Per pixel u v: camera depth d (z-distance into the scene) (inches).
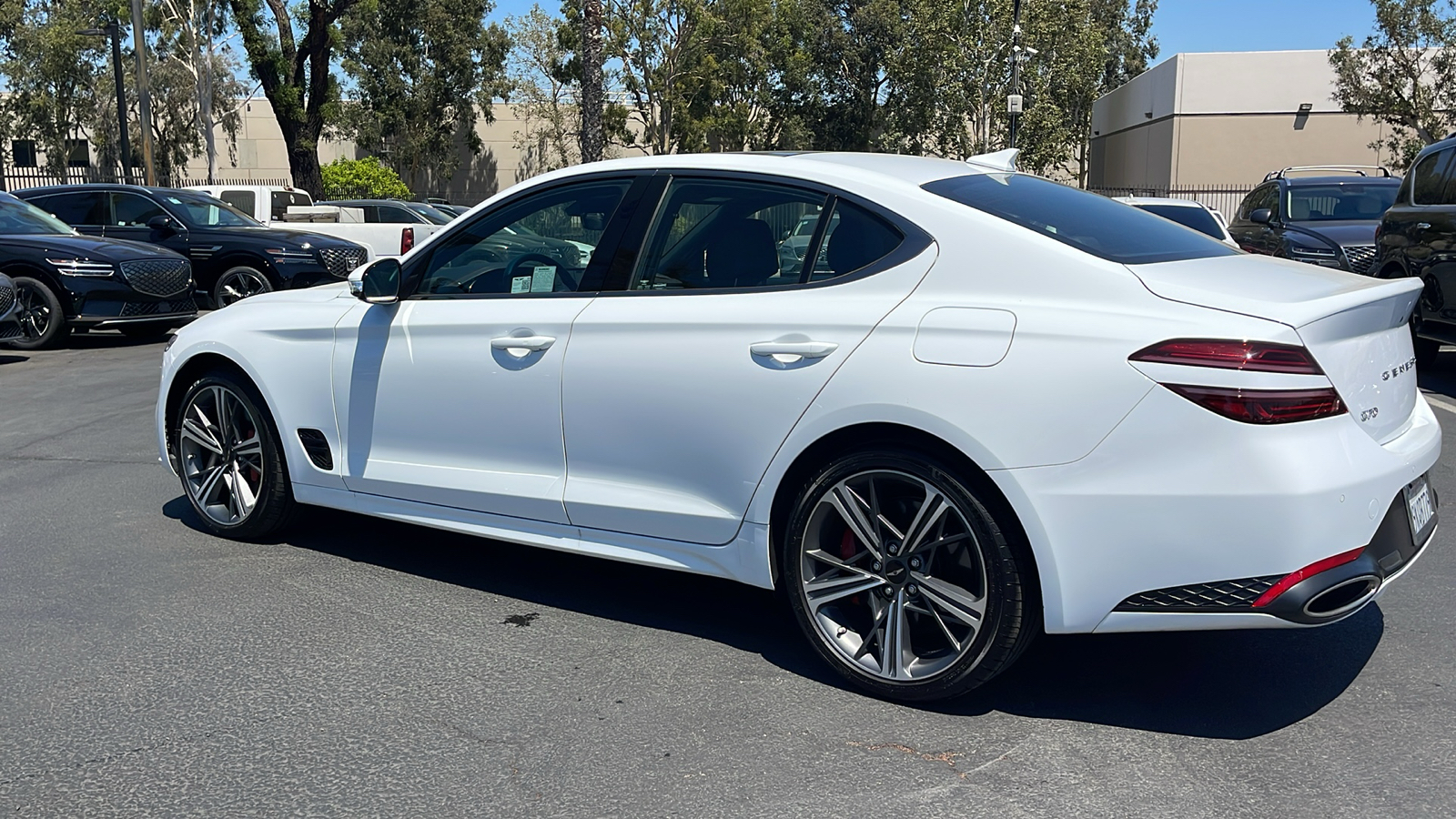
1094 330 118.3
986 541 124.0
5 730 129.4
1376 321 124.4
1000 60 1733.5
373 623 161.3
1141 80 1841.8
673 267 148.8
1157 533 115.4
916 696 131.6
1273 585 112.2
